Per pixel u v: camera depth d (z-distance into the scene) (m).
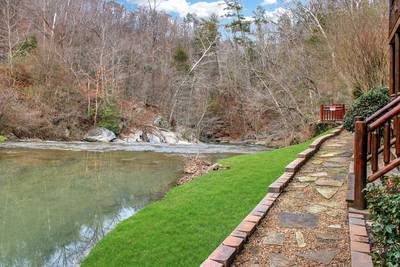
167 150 15.01
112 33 29.47
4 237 5.32
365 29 12.66
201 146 17.56
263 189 6.05
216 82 31.20
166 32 37.19
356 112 8.98
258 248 3.30
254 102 23.95
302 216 4.05
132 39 32.50
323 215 4.05
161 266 3.89
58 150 14.37
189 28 38.88
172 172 9.80
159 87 29.34
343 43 14.28
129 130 23.28
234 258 3.11
